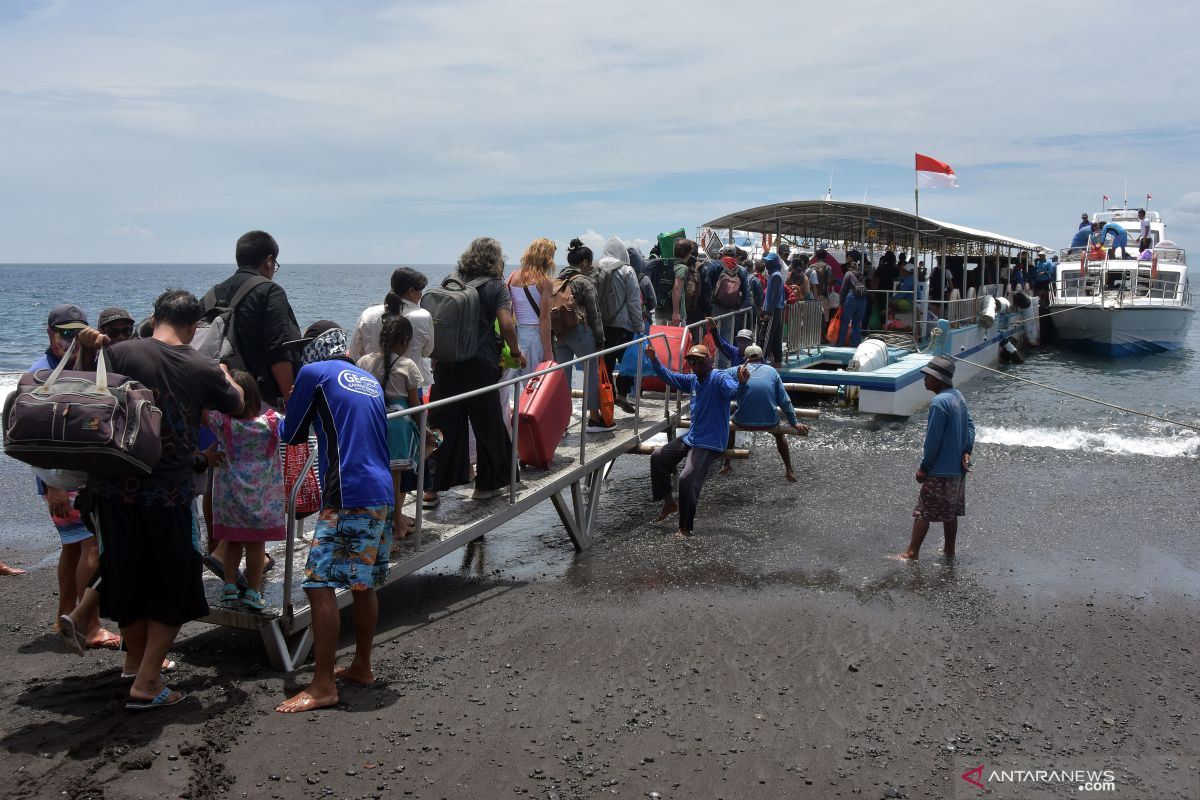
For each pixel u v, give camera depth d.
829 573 6.73
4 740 3.92
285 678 4.74
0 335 30.39
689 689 4.76
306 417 4.43
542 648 5.29
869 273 19.22
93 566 4.97
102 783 3.60
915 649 5.34
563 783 3.82
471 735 4.20
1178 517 8.38
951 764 4.06
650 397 10.95
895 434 12.50
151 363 4.01
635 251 10.05
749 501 9.02
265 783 3.70
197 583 4.25
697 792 3.78
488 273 6.64
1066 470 10.42
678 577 6.66
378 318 5.88
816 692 4.75
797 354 15.07
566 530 8.15
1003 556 7.17
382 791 3.69
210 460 4.67
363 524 4.36
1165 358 24.70
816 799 3.75
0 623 5.66
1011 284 26.05
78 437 3.62
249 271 5.32
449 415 6.54
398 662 5.05
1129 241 29.70
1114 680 4.98
